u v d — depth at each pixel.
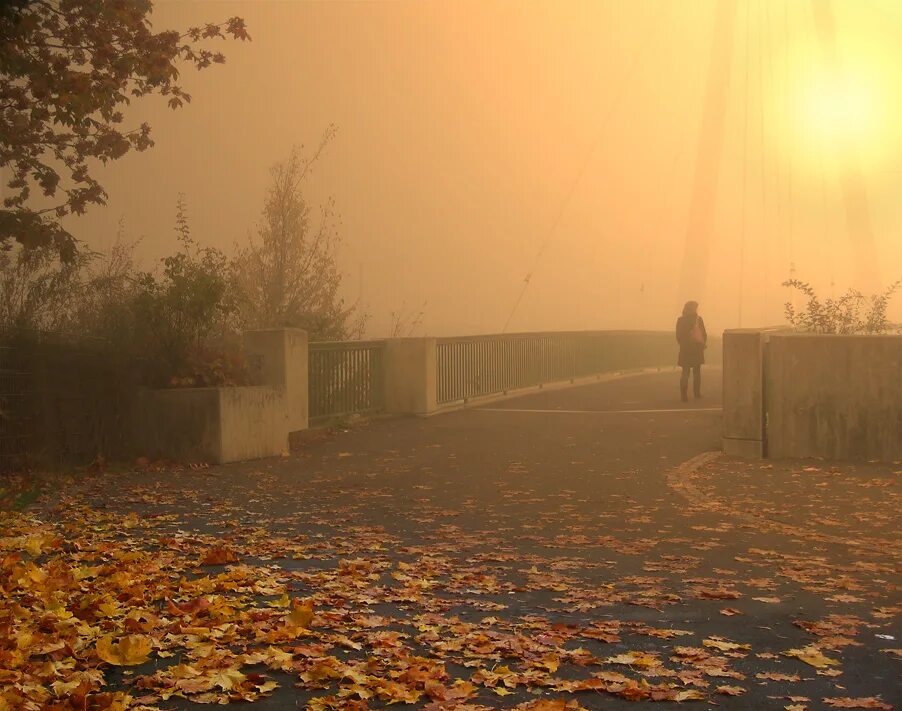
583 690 4.86
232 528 9.42
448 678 5.03
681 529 9.25
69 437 13.33
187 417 13.55
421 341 18.66
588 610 6.46
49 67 12.62
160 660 5.23
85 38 12.98
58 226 13.61
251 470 13.04
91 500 10.95
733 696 4.79
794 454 13.49
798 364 13.45
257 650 5.38
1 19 12.02
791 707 4.60
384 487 11.73
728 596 6.73
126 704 4.52
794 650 5.45
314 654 5.29
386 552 8.39
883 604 6.55
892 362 13.06
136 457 13.65
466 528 9.40
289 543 8.65
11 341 12.80
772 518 9.73
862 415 13.20
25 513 10.02
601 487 11.54
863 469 12.52
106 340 13.83
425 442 15.46
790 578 7.33
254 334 15.09
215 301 14.30
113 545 8.33
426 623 6.07
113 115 13.88
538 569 7.71
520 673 5.11
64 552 8.12
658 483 11.73
